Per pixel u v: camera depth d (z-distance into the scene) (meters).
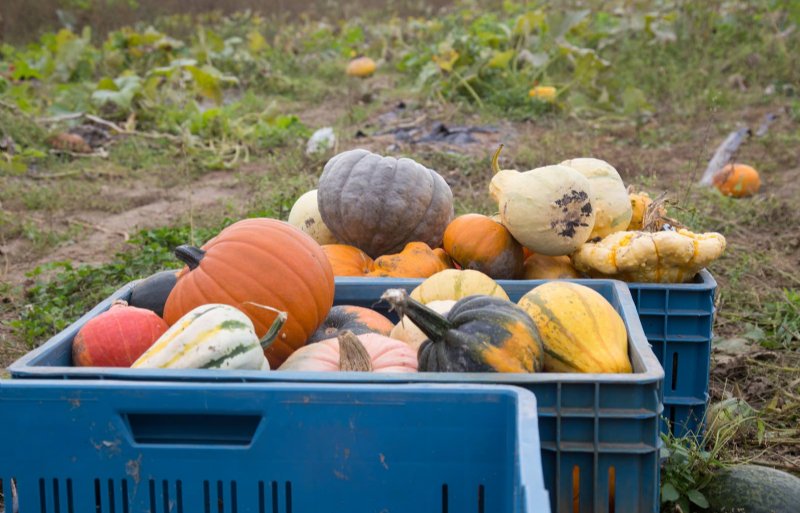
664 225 3.83
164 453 2.07
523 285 3.29
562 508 2.29
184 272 2.98
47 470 2.11
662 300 3.26
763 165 9.29
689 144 10.51
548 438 2.27
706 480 3.03
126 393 2.07
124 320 2.83
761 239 6.76
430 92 13.07
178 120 11.52
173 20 22.39
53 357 2.68
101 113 11.98
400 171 3.81
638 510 2.26
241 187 9.15
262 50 18.72
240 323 2.56
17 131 10.48
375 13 26.52
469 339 2.45
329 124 12.68
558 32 13.43
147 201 8.66
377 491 2.04
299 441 2.04
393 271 3.63
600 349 2.64
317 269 2.94
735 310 5.25
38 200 8.38
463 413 2.00
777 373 4.27
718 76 13.63
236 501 2.07
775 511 2.88
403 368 2.62
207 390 2.04
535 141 10.74
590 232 3.57
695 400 3.27
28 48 17.73
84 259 6.79
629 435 2.25
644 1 14.97
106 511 2.11
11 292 5.82
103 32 20.86
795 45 14.33
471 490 2.02
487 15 18.33
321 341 2.85
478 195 7.98
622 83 13.38
